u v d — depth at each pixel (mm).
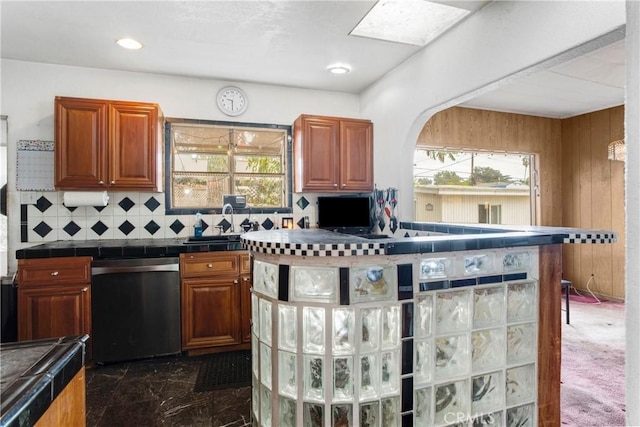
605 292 4578
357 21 2451
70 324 2588
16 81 3035
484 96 4074
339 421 1609
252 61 3109
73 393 720
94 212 3205
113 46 2797
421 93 2928
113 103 2918
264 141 3742
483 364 1817
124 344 2676
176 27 2512
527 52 1982
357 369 1600
